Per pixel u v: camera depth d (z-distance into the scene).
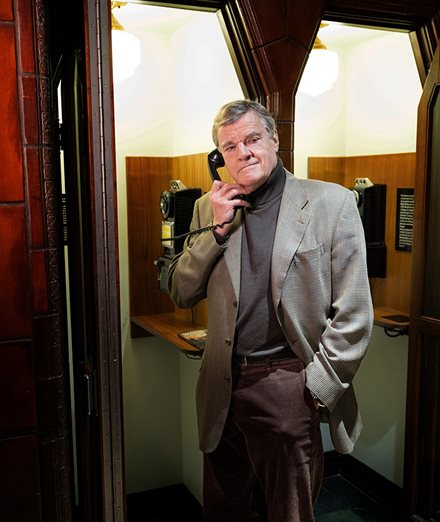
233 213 1.63
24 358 1.39
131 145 2.92
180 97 2.89
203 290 1.77
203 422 1.75
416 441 2.31
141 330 2.99
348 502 2.82
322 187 1.65
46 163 1.35
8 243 1.34
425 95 2.17
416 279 2.26
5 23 1.27
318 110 2.96
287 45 2.03
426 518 2.32
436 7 2.24
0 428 1.39
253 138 1.58
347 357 1.57
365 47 2.87
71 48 1.57
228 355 1.65
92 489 1.65
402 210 2.68
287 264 1.57
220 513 1.89
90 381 1.54
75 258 1.69
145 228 2.98
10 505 1.42
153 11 2.57
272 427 1.62
